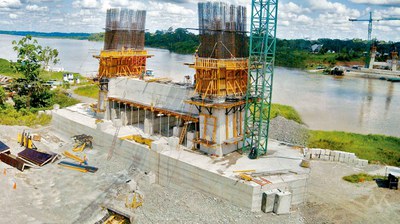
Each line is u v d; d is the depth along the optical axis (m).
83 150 60.50
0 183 46.22
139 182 49.47
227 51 48.59
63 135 69.38
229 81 50.12
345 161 58.50
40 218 39.38
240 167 45.75
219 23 47.22
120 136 57.00
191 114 53.22
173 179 48.41
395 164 58.59
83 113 72.38
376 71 188.88
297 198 43.25
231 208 41.41
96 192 45.84
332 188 48.22
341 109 103.19
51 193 45.50
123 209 40.91
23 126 73.56
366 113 98.88
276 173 44.19
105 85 67.25
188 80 60.66
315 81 161.88
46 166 53.69
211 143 49.28
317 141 68.88
